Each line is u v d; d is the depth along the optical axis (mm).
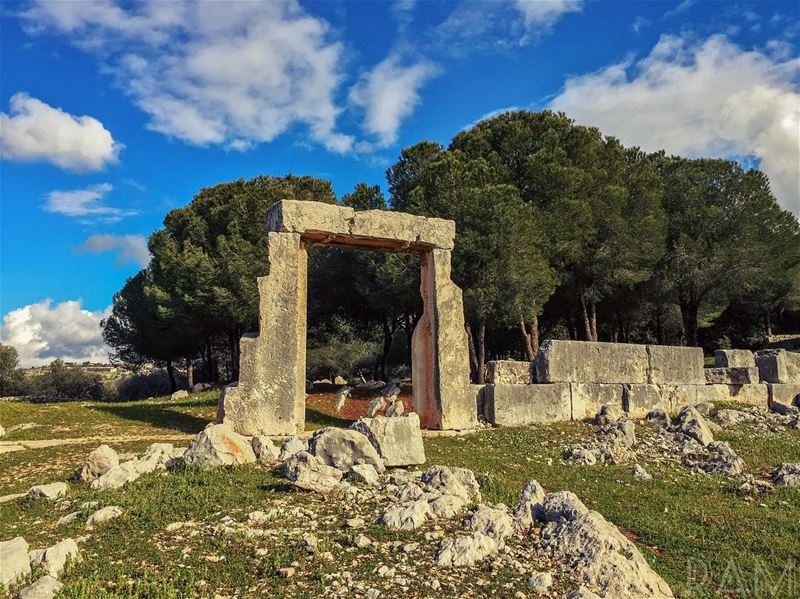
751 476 13492
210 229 33469
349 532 7520
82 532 7699
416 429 11539
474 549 6922
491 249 25094
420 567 6707
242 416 15625
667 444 16062
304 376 17562
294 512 8211
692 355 22234
